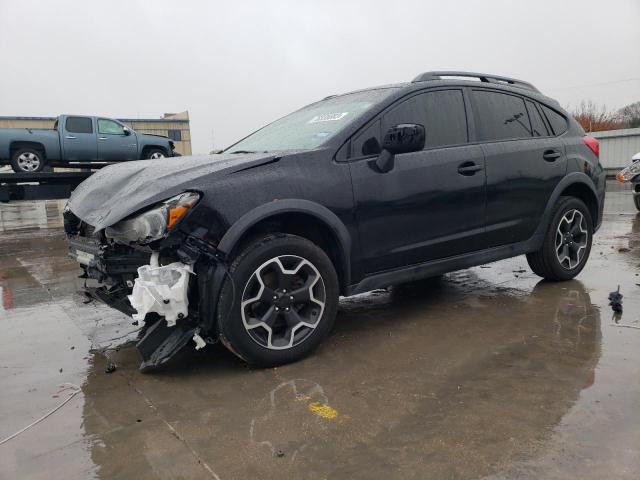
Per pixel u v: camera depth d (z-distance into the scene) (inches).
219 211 110.9
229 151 161.9
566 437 86.0
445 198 145.9
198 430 93.5
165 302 107.4
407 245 140.7
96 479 80.4
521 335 134.6
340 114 144.9
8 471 83.5
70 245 145.7
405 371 115.6
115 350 136.8
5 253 309.7
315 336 124.6
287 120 169.0
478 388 105.6
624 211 420.2
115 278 124.5
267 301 118.0
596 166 191.2
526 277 197.6
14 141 507.2
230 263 114.1
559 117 186.4
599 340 128.9
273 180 118.4
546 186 171.9
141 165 138.8
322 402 102.4
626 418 91.1
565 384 105.5
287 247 118.6
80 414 101.6
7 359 132.6
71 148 533.0
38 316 170.4
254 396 106.3
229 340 114.0
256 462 83.0
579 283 185.3
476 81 163.9
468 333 138.1
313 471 80.1
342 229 127.2
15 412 103.4
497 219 159.9
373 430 91.4
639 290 173.6
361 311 162.4
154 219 106.3
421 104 147.6
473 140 155.9
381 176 133.9
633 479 74.6
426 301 170.1
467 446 85.0
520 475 76.8
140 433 93.4
